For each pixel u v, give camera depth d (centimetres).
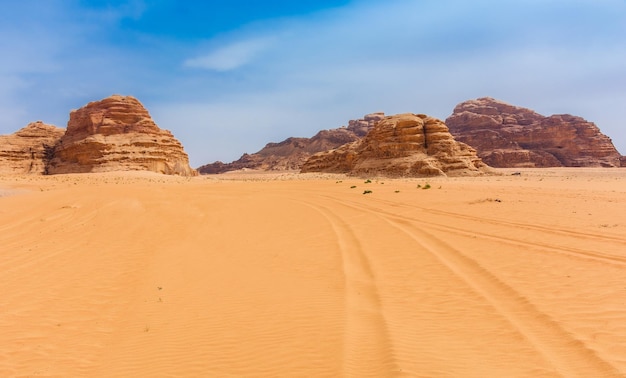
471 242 1373
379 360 655
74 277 1303
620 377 574
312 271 1179
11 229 2088
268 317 872
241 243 1598
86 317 996
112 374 712
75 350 825
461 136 16725
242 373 662
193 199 2858
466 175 7481
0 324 968
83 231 1966
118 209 2383
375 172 8025
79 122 9238
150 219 2153
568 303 836
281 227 1853
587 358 632
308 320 834
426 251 1300
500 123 17050
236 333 812
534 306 831
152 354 768
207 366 698
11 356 811
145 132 9138
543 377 591
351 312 857
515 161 14600
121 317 979
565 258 1127
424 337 730
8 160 8944
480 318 800
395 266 1171
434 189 3056
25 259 1536
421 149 8262
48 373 738
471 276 1043
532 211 1864
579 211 1819
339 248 1406
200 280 1187
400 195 2712
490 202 2184
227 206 2539
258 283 1109
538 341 696
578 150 15250
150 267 1366
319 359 676
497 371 612
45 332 920
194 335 827
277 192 3356
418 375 605
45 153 9475
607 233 1377
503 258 1169
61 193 3098
